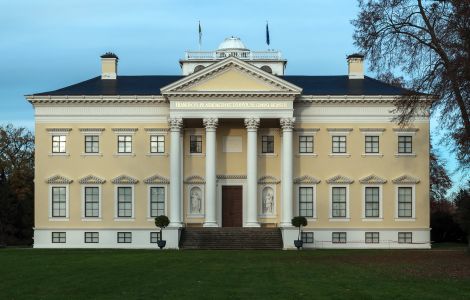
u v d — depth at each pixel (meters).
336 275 40.47
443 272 42.06
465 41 50.25
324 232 79.12
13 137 110.94
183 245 73.19
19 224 104.19
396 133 79.56
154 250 66.81
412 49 55.00
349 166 79.50
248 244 73.06
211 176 77.06
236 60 76.38
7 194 101.38
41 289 34.66
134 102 79.44
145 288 34.72
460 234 93.31
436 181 103.12
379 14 56.28
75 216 79.44
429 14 54.41
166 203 79.50
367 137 79.81
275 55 91.62
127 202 79.75
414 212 79.25
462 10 50.03
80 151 79.81
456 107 51.75
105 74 86.25
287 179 76.81
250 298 31.41
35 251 64.81
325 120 79.62
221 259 52.28
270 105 76.88
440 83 51.78
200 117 76.94
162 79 86.75
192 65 91.50
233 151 80.38
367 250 68.06
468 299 31.14
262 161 80.00
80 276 40.12
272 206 79.75
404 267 45.53
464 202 66.31
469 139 52.50
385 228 79.12
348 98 78.94
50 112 79.81
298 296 32.00
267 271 42.91
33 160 112.19
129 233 79.44
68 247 78.81
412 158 79.50
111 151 79.81
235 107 77.00
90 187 79.75
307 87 82.69
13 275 40.94
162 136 79.81
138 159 79.69
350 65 86.38
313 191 79.38
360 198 79.38
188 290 33.91
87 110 79.88
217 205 79.81
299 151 79.69
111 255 56.78
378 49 56.25
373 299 31.17
